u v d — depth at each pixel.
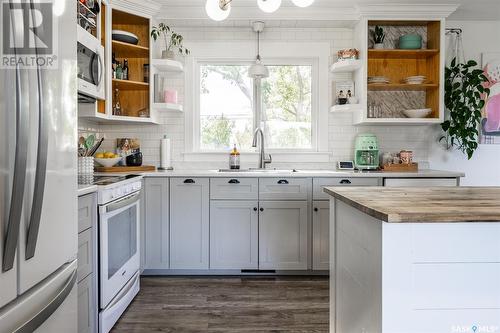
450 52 3.61
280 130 3.68
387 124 3.57
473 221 1.10
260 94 3.65
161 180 3.00
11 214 0.93
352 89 3.50
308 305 2.44
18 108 0.95
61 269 1.29
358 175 2.99
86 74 2.31
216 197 3.01
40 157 1.06
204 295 2.62
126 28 3.30
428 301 1.13
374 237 1.21
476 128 3.65
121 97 3.37
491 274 1.14
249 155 3.59
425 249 1.13
